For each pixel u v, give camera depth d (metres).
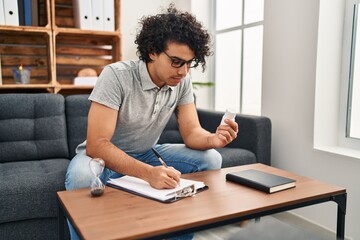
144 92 1.42
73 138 2.21
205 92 3.17
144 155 1.65
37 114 2.13
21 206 1.52
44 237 1.60
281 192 1.09
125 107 1.42
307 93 1.98
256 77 2.64
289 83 2.10
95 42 2.84
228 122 1.37
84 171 1.26
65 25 2.72
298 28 2.01
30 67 2.64
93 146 1.26
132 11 2.94
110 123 1.31
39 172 1.72
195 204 0.98
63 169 1.78
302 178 1.25
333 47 1.94
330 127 2.00
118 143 1.55
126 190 1.09
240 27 2.77
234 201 1.00
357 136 1.93
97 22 2.55
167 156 1.58
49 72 2.54
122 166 1.18
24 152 2.04
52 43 2.43
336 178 1.83
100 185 1.08
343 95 1.97
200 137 1.50
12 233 1.54
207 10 3.10
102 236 0.77
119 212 0.92
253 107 2.70
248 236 0.97
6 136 2.02
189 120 1.61
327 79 1.95
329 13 1.91
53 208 1.57
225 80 3.01
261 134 2.06
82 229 0.81
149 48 1.26
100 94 1.32
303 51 1.99
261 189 1.10
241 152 2.03
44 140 2.10
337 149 1.92
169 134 2.49
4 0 2.28
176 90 1.55
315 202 1.07
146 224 0.84
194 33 1.18
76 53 2.79
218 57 3.08
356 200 1.74
